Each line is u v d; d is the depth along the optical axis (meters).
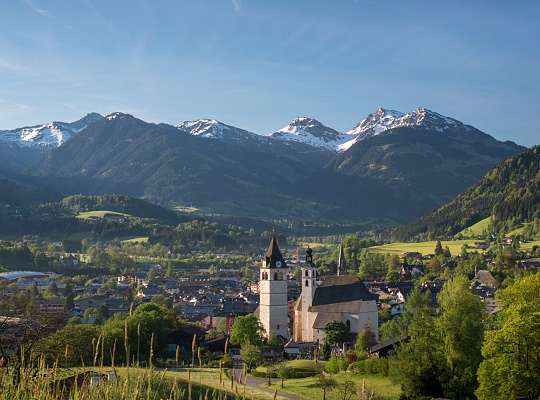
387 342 145.75
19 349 42.16
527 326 85.25
